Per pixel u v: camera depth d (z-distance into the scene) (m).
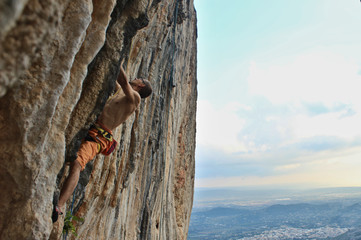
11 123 2.43
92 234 6.32
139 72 8.21
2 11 1.45
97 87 3.93
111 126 4.38
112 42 4.03
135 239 9.66
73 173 3.77
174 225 17.73
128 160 7.84
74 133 3.78
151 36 8.16
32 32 1.89
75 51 2.64
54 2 1.99
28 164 2.58
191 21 21.25
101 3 3.37
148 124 9.23
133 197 9.30
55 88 2.57
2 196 2.57
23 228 2.70
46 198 2.87
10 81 1.90
